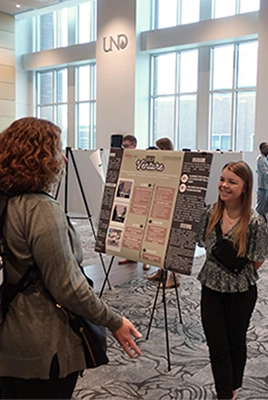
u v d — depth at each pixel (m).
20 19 12.67
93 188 4.70
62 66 12.41
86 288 1.17
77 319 1.22
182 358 2.78
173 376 2.54
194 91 9.95
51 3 10.96
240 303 2.04
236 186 1.99
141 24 10.11
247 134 9.35
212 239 2.08
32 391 1.22
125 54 10.23
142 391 2.37
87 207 4.49
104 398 2.29
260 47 8.20
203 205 2.51
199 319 3.42
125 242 2.81
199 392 2.36
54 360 1.17
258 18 8.27
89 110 12.15
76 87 12.30
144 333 3.15
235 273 2.02
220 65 9.50
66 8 12.08
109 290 4.10
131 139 5.18
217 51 9.50
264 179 6.59
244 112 9.34
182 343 3.00
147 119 10.60
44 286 1.18
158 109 10.60
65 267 1.14
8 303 1.17
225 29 8.84
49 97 13.05
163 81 10.43
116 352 2.86
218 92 9.57
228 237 2.03
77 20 11.93
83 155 4.73
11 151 1.16
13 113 12.68
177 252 2.56
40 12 11.82
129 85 10.22
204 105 9.77
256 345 2.97
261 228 2.00
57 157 1.21
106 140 10.81
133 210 2.83
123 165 2.97
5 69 12.34
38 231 1.12
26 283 1.17
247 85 9.19
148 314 3.51
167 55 10.27
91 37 11.73
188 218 2.55
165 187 2.70
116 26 10.30
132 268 4.89
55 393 1.22
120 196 2.92
